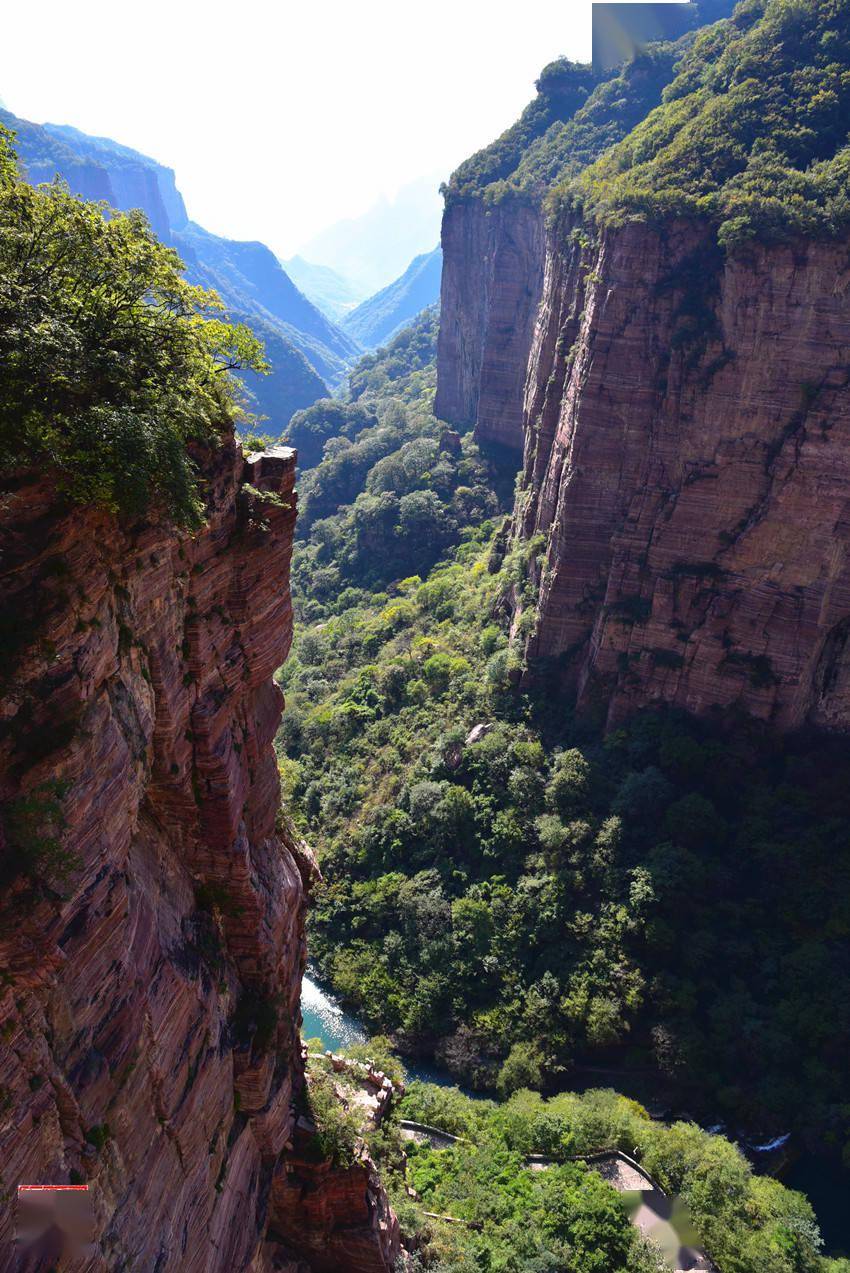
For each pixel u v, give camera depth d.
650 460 58.56
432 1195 35.78
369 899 58.16
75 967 12.80
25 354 12.21
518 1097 43.31
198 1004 17.69
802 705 55.31
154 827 18.20
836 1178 41.16
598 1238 33.88
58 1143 12.43
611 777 58.12
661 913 50.00
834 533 51.78
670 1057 45.19
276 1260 24.20
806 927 49.47
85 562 13.13
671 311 56.38
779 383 52.34
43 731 12.28
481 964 52.03
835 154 55.47
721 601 56.12
